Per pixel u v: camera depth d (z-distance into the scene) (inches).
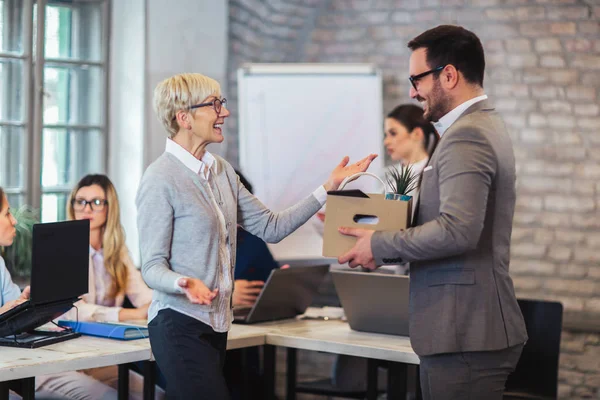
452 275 88.1
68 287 107.3
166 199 93.4
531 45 197.5
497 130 89.0
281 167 196.5
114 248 135.9
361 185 196.2
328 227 93.6
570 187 195.6
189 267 93.6
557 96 196.4
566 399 190.2
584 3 195.0
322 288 207.0
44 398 127.2
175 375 92.4
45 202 177.0
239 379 143.3
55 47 177.3
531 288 197.3
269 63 208.7
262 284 142.9
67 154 180.2
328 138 197.8
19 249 160.2
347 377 151.3
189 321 93.2
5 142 169.9
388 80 205.9
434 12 202.5
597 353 189.6
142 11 181.3
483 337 86.7
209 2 192.1
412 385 175.9
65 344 107.5
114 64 185.3
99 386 127.1
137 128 182.7
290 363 147.6
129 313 127.0
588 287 193.9
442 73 90.5
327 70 198.4
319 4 208.7
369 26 206.8
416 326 90.0
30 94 171.9
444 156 87.4
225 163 102.7
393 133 163.8
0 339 105.7
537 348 133.9
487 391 87.9
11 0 169.0
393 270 140.5
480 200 84.7
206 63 192.9
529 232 197.6
